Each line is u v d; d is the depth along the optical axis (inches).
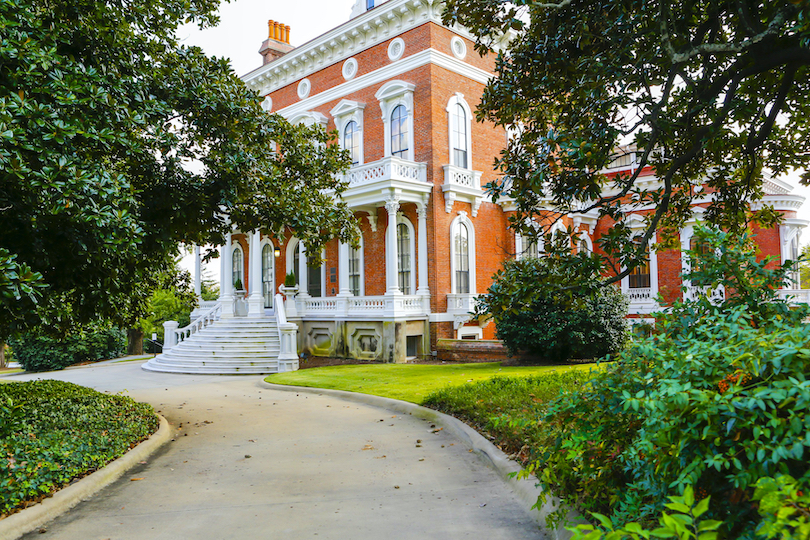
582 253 295.9
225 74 387.2
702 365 115.4
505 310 316.5
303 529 193.3
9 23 217.5
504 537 181.3
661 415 111.1
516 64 352.2
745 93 340.5
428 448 302.4
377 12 871.7
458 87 871.7
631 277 1003.9
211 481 254.1
